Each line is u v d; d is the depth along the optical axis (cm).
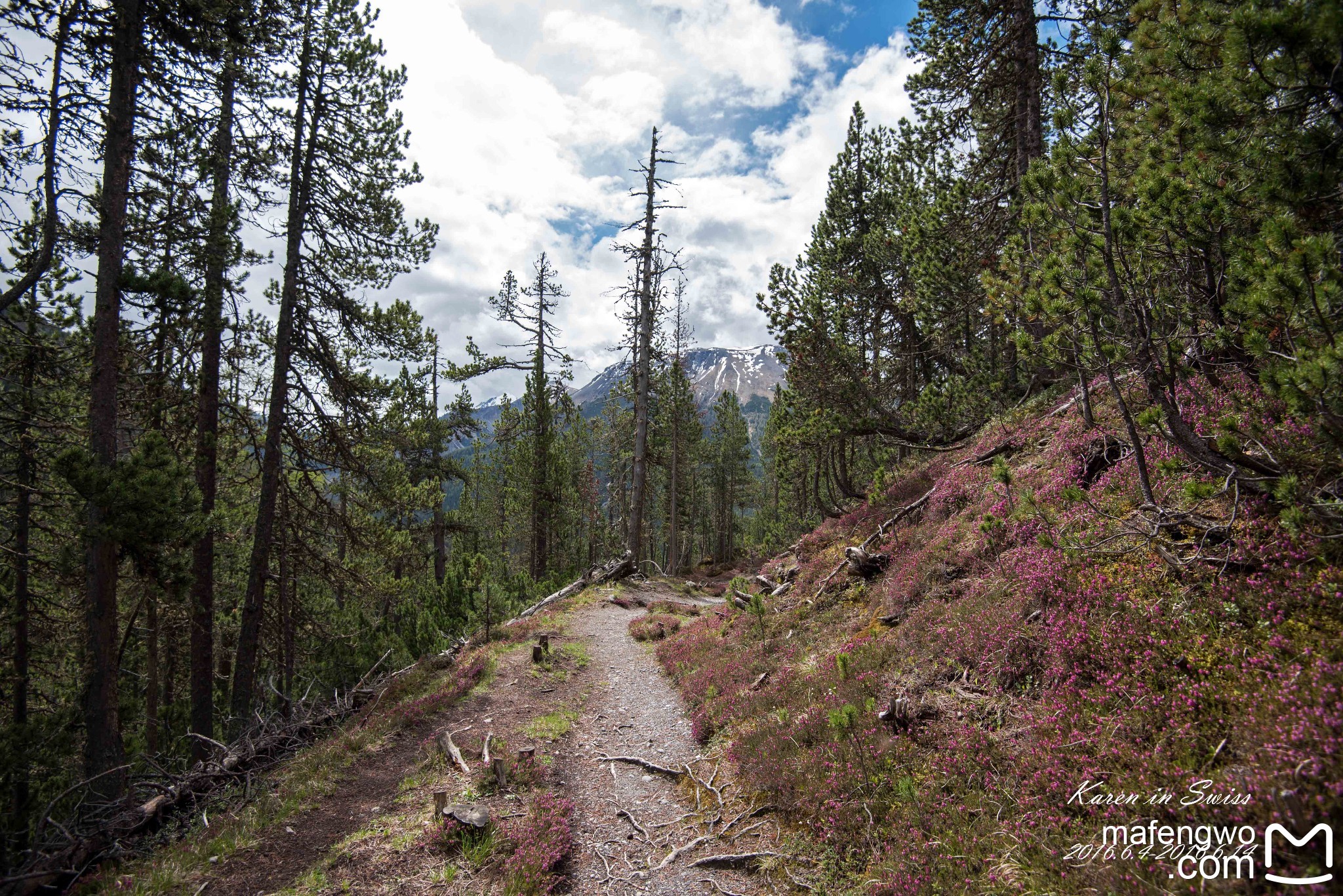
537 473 2988
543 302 2961
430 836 682
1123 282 675
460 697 1154
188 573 895
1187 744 441
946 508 1206
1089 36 1316
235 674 1324
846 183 2342
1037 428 1205
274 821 731
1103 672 548
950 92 1592
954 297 1537
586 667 1384
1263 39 474
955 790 559
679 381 4019
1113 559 662
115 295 905
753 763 766
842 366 1620
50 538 1321
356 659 1617
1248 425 543
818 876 566
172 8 949
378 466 1731
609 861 665
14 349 1170
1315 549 490
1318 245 447
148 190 1059
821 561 1464
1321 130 491
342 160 1450
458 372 2775
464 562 2038
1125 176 738
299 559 1541
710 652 1299
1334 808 333
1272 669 446
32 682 1390
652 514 5250
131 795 802
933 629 812
